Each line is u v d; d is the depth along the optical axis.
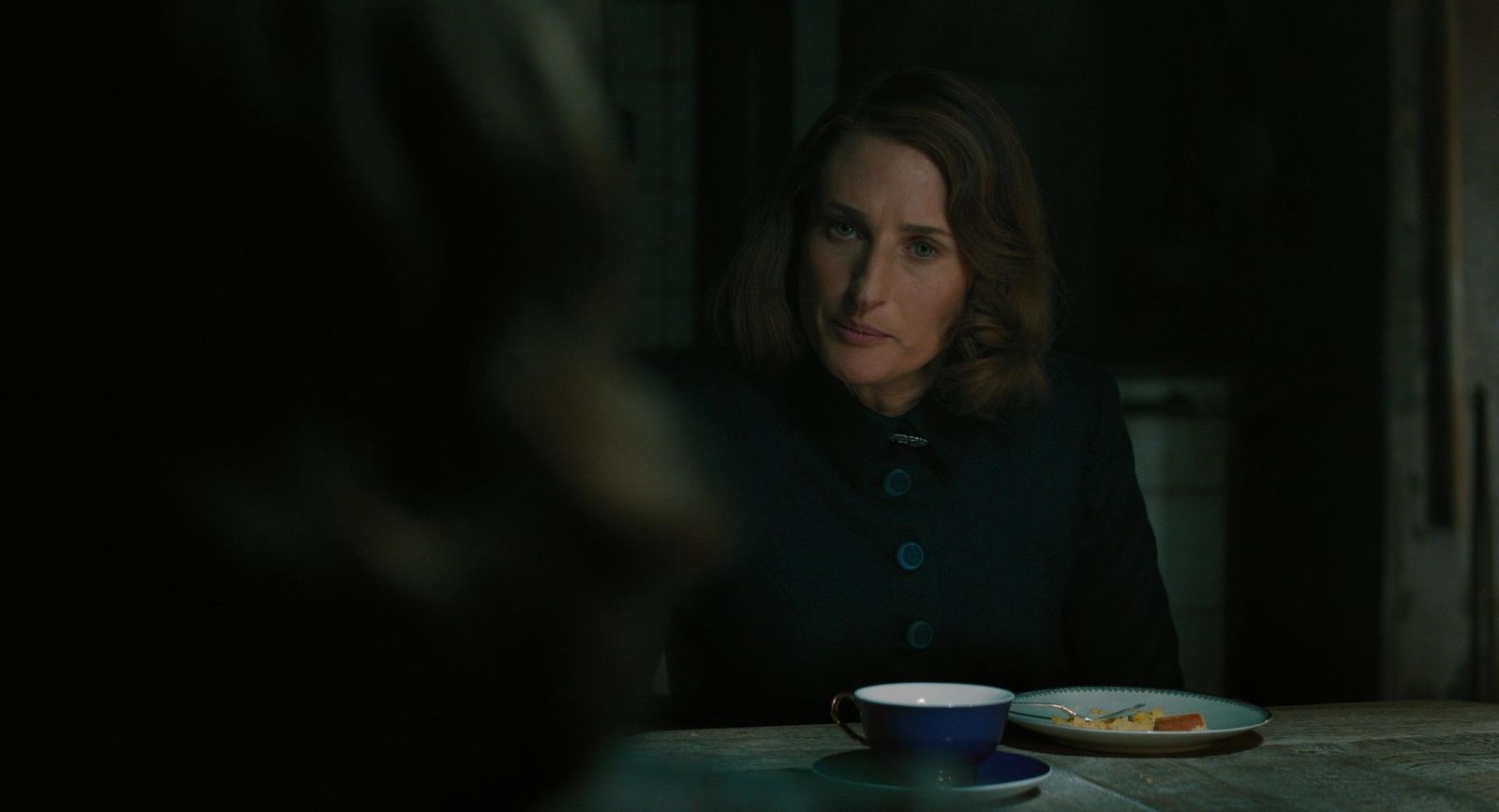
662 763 0.43
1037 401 1.59
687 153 3.69
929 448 1.56
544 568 0.35
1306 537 3.06
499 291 0.34
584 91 0.36
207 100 0.31
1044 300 1.54
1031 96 3.53
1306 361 3.07
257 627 0.33
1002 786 0.96
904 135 1.43
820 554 1.52
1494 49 2.86
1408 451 2.91
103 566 0.32
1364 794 1.03
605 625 0.36
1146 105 3.41
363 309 0.32
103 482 0.32
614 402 0.36
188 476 0.32
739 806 0.41
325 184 0.32
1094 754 1.15
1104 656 1.65
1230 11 3.19
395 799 0.35
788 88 3.50
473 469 0.34
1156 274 3.35
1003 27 3.54
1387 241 2.90
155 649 0.33
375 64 0.33
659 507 0.36
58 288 0.31
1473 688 2.93
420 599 0.33
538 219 0.34
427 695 0.35
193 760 0.33
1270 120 3.15
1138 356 3.34
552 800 0.38
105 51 0.31
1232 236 3.25
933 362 1.57
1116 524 1.65
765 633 1.52
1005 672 1.56
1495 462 2.89
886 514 1.54
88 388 0.32
